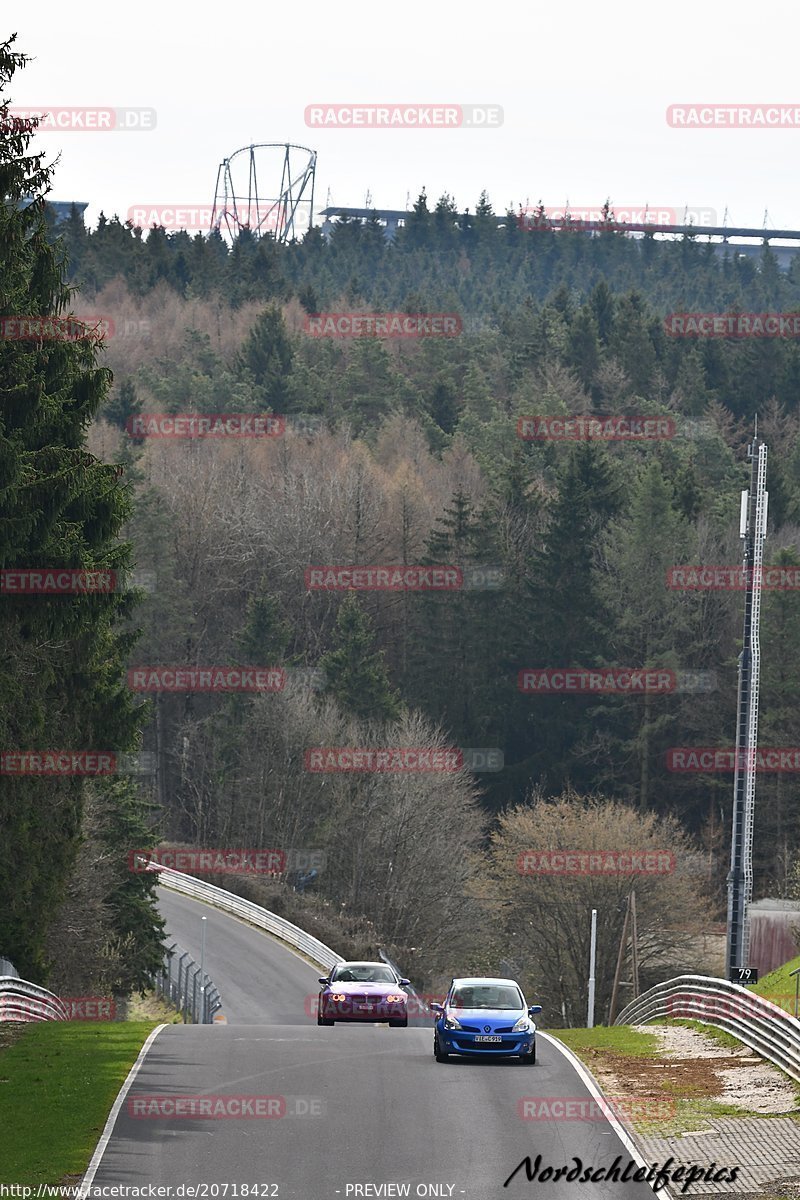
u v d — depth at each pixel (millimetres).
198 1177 49438
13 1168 50250
